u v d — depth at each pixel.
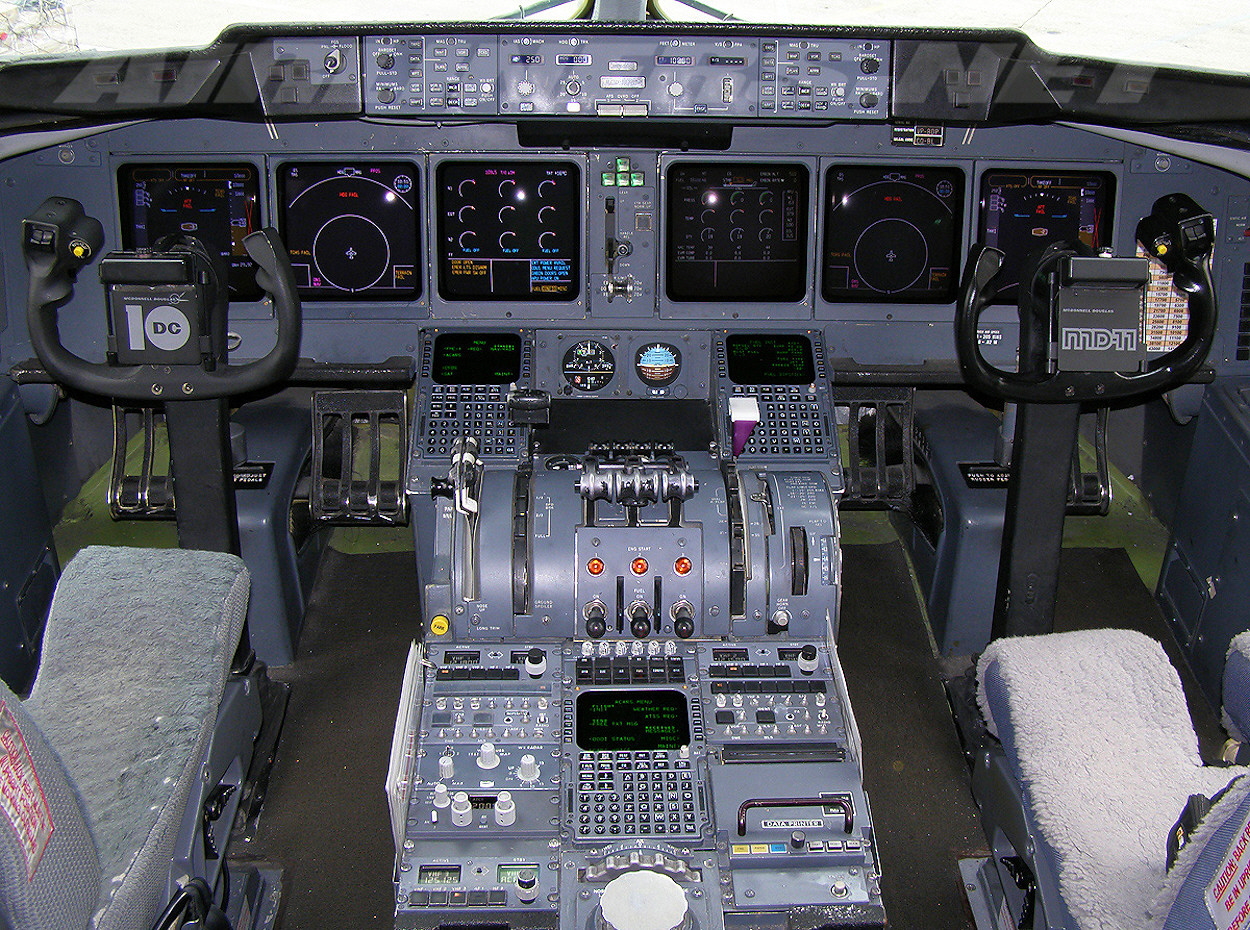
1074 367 2.69
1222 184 3.35
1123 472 4.20
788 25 3.05
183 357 2.68
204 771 2.03
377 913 2.70
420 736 2.54
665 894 2.10
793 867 2.30
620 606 2.78
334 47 3.04
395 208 3.39
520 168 3.36
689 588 2.78
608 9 3.37
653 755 2.52
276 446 3.53
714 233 3.43
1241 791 1.58
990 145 3.35
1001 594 3.04
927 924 2.69
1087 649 2.38
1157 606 3.73
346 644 3.56
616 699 2.65
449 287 3.46
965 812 3.00
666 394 3.53
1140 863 1.94
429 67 3.06
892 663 3.51
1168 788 2.09
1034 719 2.25
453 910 2.21
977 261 2.71
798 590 2.81
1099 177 3.39
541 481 2.96
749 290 3.49
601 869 2.24
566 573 2.77
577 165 3.35
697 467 3.22
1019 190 3.40
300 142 3.33
